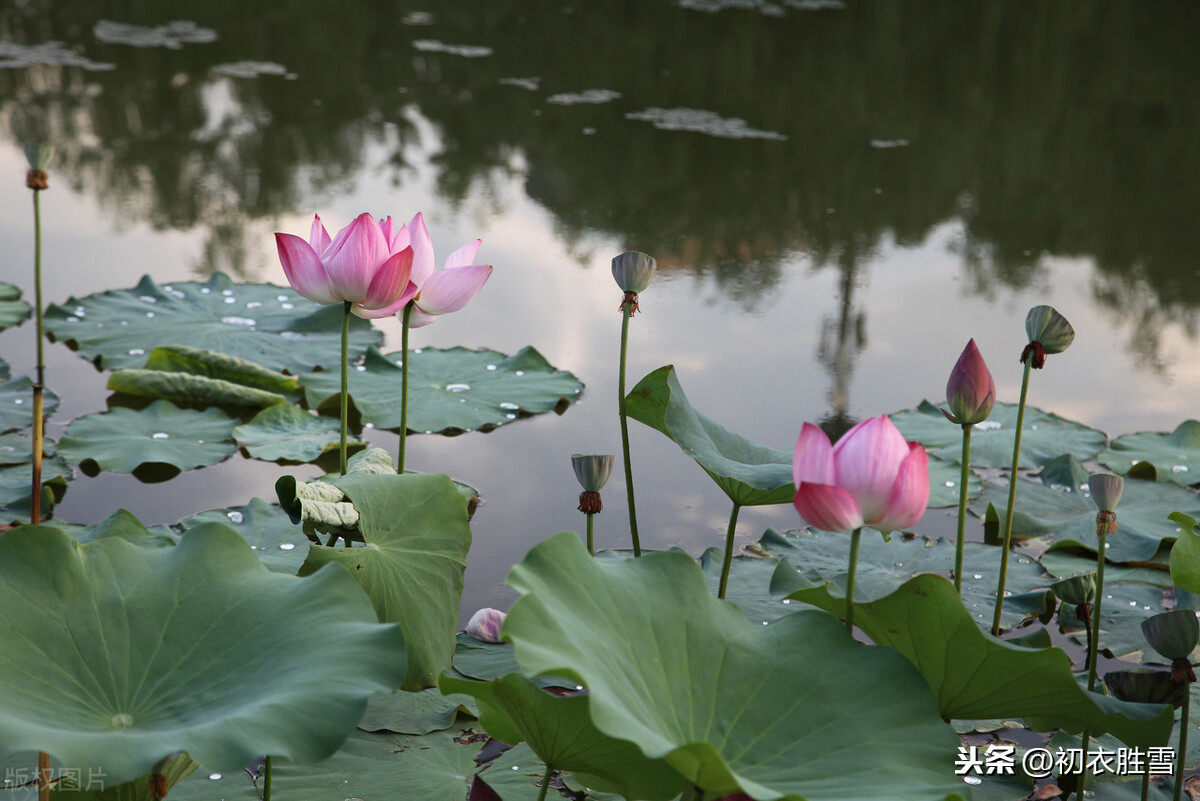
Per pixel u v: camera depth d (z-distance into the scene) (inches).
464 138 245.9
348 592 52.6
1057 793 67.1
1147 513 107.5
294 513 64.9
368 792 63.4
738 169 236.7
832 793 43.6
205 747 41.6
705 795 43.9
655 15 391.9
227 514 94.0
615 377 139.2
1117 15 424.5
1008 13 422.3
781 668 50.0
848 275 185.2
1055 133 276.4
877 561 97.0
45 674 46.4
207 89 271.3
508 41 345.1
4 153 215.3
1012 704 54.4
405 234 76.1
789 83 310.8
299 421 120.9
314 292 73.9
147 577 52.8
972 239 205.3
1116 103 305.0
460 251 81.1
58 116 240.8
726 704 48.0
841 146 257.6
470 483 110.0
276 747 42.1
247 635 50.3
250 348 137.3
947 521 107.2
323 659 47.4
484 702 52.7
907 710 48.4
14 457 106.7
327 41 332.5
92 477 106.4
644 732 41.2
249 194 201.5
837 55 346.6
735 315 164.4
